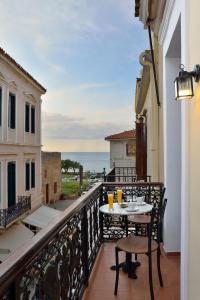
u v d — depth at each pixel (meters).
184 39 2.63
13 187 10.96
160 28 4.35
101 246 4.61
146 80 7.19
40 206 14.59
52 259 1.86
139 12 4.81
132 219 4.29
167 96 4.21
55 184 20.45
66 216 2.23
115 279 3.43
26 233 10.79
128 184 4.78
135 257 3.89
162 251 4.30
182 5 2.74
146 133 8.80
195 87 2.27
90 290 3.20
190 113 2.45
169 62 4.21
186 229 2.57
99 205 4.54
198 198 2.20
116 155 21.75
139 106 10.99
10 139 10.53
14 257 1.33
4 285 1.14
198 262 2.21
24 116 12.01
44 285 1.68
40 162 14.62
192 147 2.39
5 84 9.84
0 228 9.52
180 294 2.96
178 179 4.16
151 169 6.73
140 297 3.05
